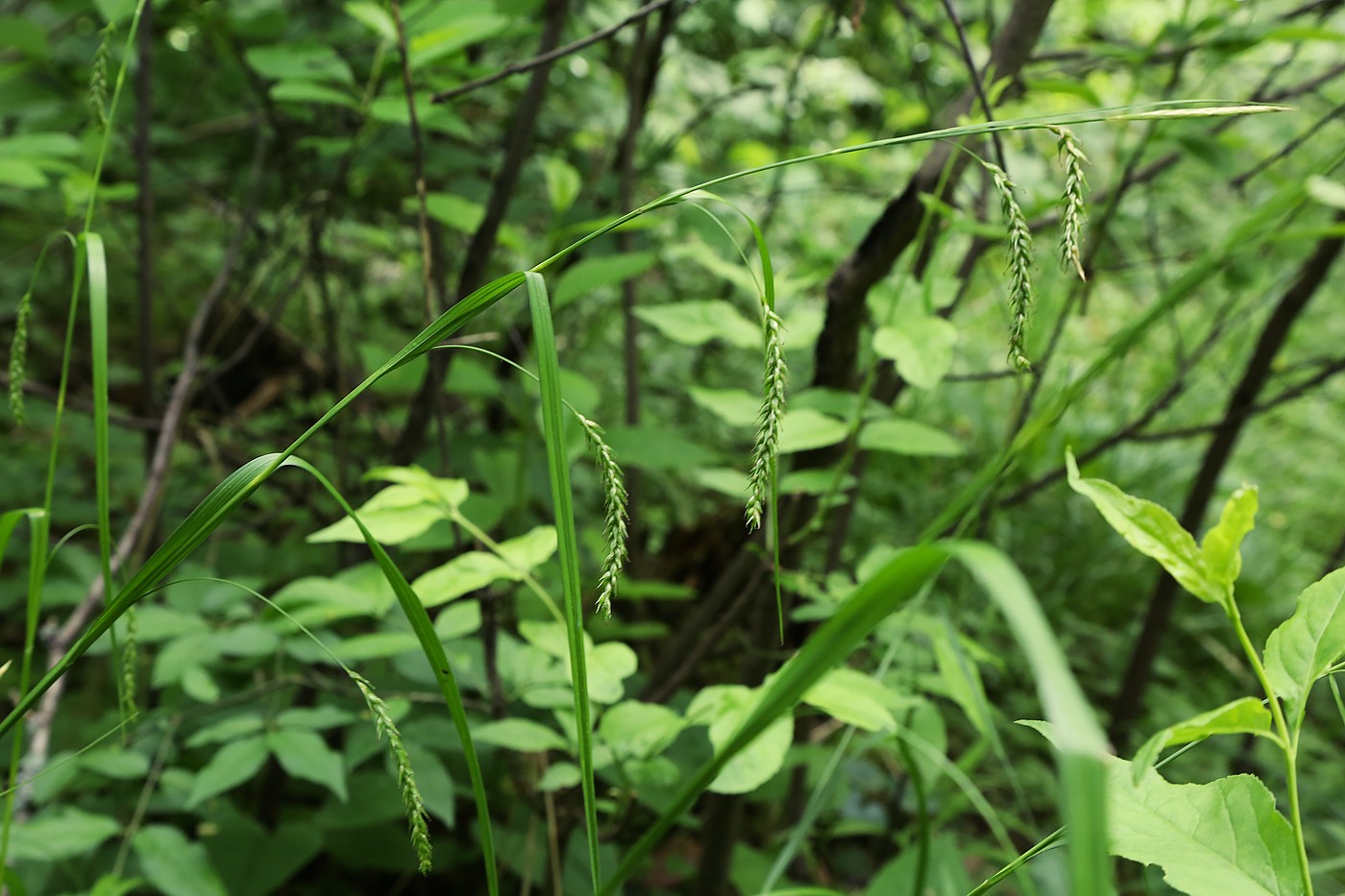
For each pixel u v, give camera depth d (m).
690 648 0.91
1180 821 0.39
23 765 0.69
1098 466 1.54
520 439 1.05
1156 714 1.35
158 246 1.92
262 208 1.36
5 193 1.41
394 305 1.67
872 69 1.62
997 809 1.10
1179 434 1.02
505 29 0.93
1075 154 0.35
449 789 0.73
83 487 1.34
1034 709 1.30
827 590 0.76
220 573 1.11
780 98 1.56
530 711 0.88
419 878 0.97
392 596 0.72
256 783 1.03
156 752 0.86
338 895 0.96
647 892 0.88
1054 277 0.78
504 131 1.36
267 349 1.63
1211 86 1.24
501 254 1.29
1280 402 1.01
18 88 1.05
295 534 1.18
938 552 0.30
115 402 1.68
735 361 1.68
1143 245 1.31
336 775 0.71
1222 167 0.77
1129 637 1.51
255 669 0.94
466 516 0.76
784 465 0.79
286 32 1.13
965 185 0.88
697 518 1.46
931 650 0.80
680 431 1.51
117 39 1.14
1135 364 1.84
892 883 0.62
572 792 0.78
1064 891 0.38
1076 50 0.95
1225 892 0.38
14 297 1.76
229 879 0.84
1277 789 1.08
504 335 1.14
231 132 1.31
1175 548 0.36
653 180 1.34
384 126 1.09
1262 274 0.86
